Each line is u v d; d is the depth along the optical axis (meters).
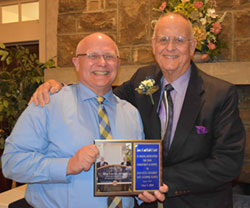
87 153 1.08
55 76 2.42
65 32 2.71
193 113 1.32
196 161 1.30
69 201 1.15
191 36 1.40
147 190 1.14
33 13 3.06
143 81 1.50
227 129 1.28
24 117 1.20
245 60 2.26
